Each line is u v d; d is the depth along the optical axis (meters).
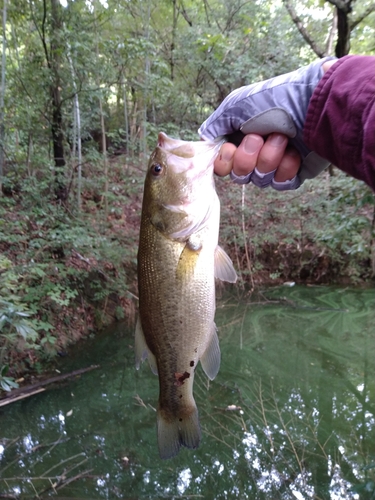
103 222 1.50
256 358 1.21
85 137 1.74
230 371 1.13
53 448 0.82
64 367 1.12
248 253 1.89
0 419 0.89
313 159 0.31
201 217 0.34
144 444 0.84
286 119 0.29
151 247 0.36
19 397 0.96
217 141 0.32
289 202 1.87
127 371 1.14
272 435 0.82
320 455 0.75
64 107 1.49
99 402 0.99
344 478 0.69
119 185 1.67
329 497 0.65
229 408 0.92
